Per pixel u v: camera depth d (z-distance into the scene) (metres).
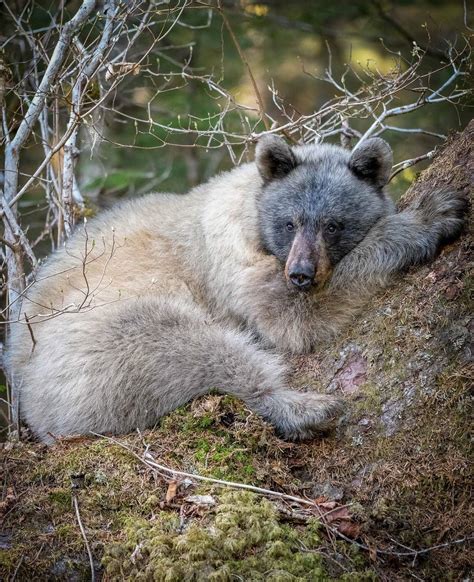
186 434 8.37
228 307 10.03
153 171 16.28
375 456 7.71
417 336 8.02
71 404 9.27
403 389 7.85
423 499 7.36
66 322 9.57
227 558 6.98
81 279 10.16
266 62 17.91
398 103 15.50
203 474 7.84
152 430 8.70
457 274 8.12
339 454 7.94
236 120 15.52
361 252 9.30
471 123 9.36
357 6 17.36
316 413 8.20
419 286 8.37
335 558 7.09
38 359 9.73
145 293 10.03
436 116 15.55
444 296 8.04
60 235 11.72
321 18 17.38
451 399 7.57
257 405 8.67
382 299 8.80
